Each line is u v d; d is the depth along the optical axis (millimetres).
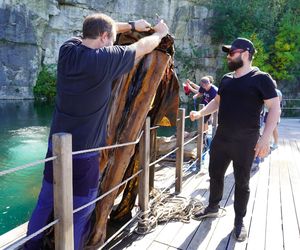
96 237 2770
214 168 3445
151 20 25516
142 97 2879
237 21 26031
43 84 24062
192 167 5750
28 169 8211
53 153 2018
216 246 3115
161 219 3574
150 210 3621
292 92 25562
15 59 22578
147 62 2889
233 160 3193
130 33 2842
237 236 3221
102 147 2350
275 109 2922
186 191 4547
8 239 3000
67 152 2014
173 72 3180
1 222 5328
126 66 2146
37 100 24125
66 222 2088
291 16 25734
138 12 25141
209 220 3637
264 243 3211
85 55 1998
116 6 24594
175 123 3465
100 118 2229
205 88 7043
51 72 24516
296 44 25266
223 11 25750
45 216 2328
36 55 23500
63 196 2043
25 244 2391
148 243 3125
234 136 3109
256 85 2967
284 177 5523
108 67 2023
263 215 3879
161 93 3324
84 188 2277
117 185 2764
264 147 2949
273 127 2926
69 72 2051
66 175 2035
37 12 22641
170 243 3141
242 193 3215
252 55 3061
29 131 14523
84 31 2131
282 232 3455
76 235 2350
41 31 23516
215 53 26516
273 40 25656
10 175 7715
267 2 26422
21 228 3246
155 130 3607
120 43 2904
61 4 23828
